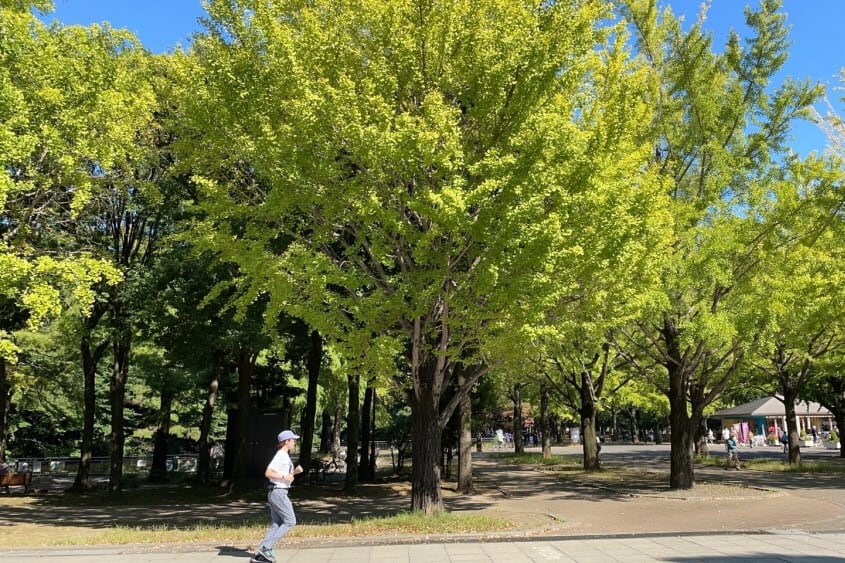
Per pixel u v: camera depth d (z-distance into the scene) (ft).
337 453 111.04
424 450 37.52
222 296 51.42
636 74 36.83
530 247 29.43
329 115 28.91
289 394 88.63
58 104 34.63
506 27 31.14
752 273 51.42
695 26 57.77
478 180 32.86
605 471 84.07
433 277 30.91
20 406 103.71
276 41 29.91
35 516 44.50
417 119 29.99
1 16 32.14
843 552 26.40
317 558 26.32
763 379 104.12
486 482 70.28
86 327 59.52
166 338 58.03
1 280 31.99
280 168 31.60
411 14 31.01
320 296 32.22
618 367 88.94
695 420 59.82
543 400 119.75
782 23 57.00
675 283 49.26
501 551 27.22
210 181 33.68
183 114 37.06
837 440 175.42
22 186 32.99
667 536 31.32
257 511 46.65
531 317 30.53
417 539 30.30
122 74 38.55
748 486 60.34
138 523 39.83
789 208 49.60
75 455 123.85
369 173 29.84
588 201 31.55
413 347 36.58
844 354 83.82
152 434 123.85
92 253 48.83
